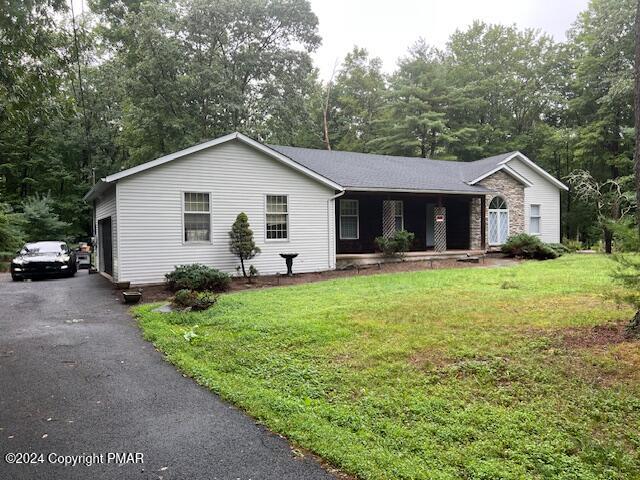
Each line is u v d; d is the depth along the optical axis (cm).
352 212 1852
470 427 353
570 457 307
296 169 1466
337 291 1034
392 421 372
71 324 792
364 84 3856
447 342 576
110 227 1409
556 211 2341
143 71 2489
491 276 1224
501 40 3500
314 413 396
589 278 1118
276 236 1445
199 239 1312
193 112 2698
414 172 1984
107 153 3288
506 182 2075
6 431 375
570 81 2956
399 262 1698
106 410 417
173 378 507
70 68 671
